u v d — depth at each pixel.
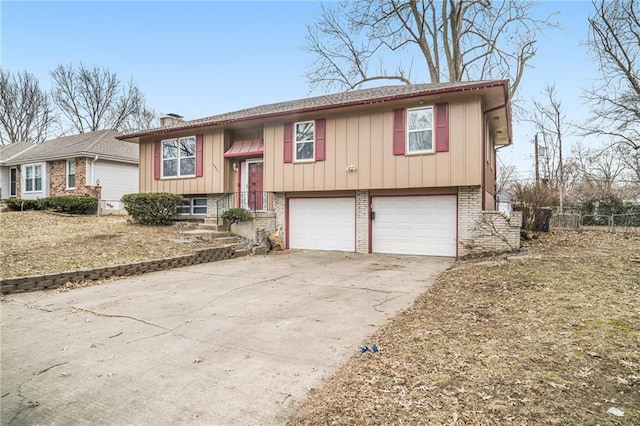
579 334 3.91
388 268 9.16
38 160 21.05
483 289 6.14
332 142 12.04
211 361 3.80
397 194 11.65
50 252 8.91
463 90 9.87
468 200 10.57
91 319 5.21
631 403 2.64
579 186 22.84
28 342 4.37
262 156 14.15
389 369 3.41
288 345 4.20
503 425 2.45
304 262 10.24
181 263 9.39
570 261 7.66
